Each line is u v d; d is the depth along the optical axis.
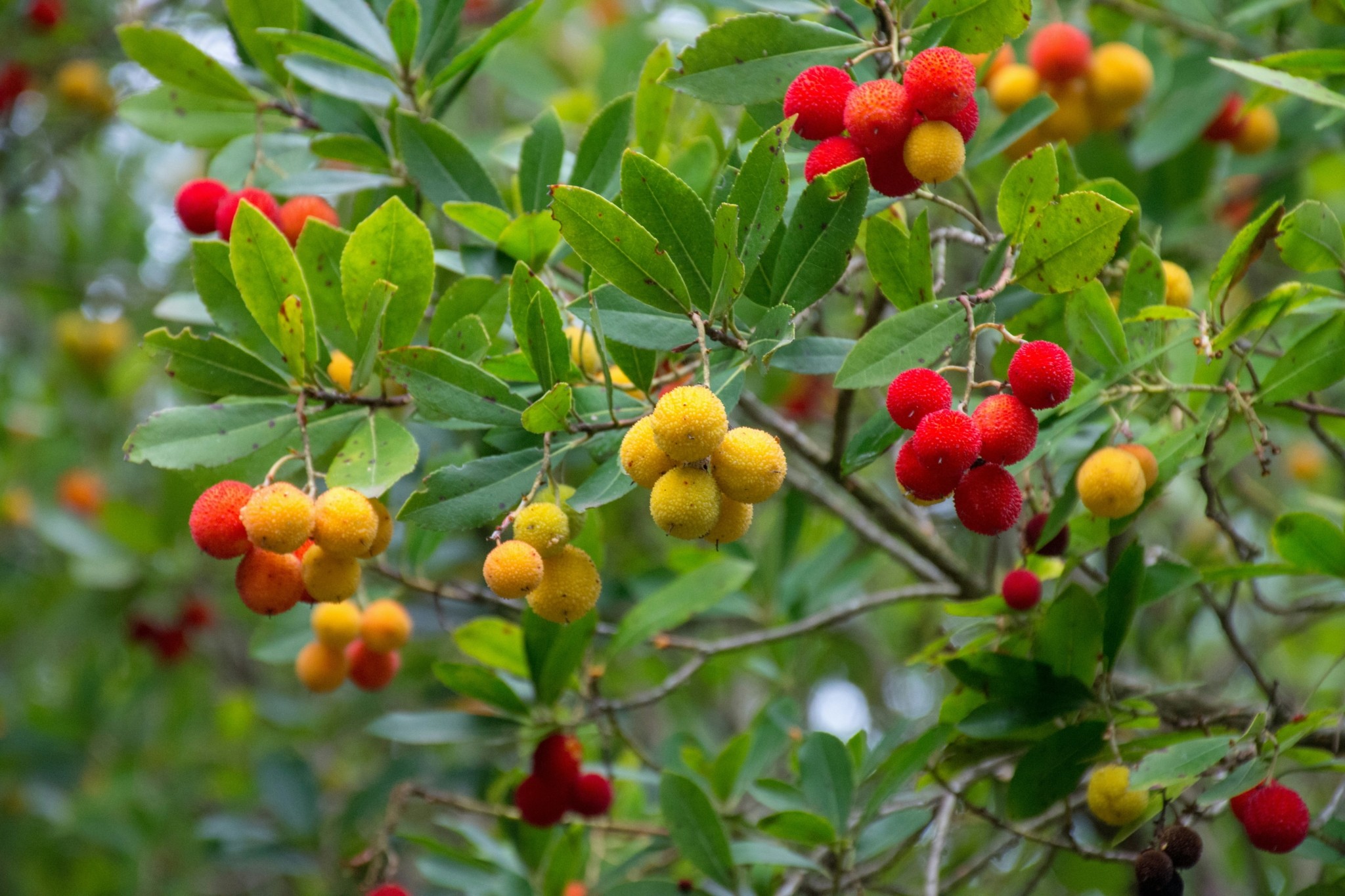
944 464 1.32
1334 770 1.41
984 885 1.76
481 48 1.48
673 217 1.34
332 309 1.42
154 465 1.37
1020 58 1.67
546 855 1.57
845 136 1.36
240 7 1.52
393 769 1.83
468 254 1.46
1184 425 1.46
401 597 1.63
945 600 1.59
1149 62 1.64
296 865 1.81
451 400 1.36
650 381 1.37
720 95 1.40
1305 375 1.42
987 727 1.44
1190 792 1.54
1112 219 1.34
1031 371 1.33
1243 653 1.50
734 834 1.59
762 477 1.30
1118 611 1.43
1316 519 1.44
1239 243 1.40
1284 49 1.69
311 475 1.35
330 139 1.50
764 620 1.79
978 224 1.42
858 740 1.53
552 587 1.34
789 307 1.34
